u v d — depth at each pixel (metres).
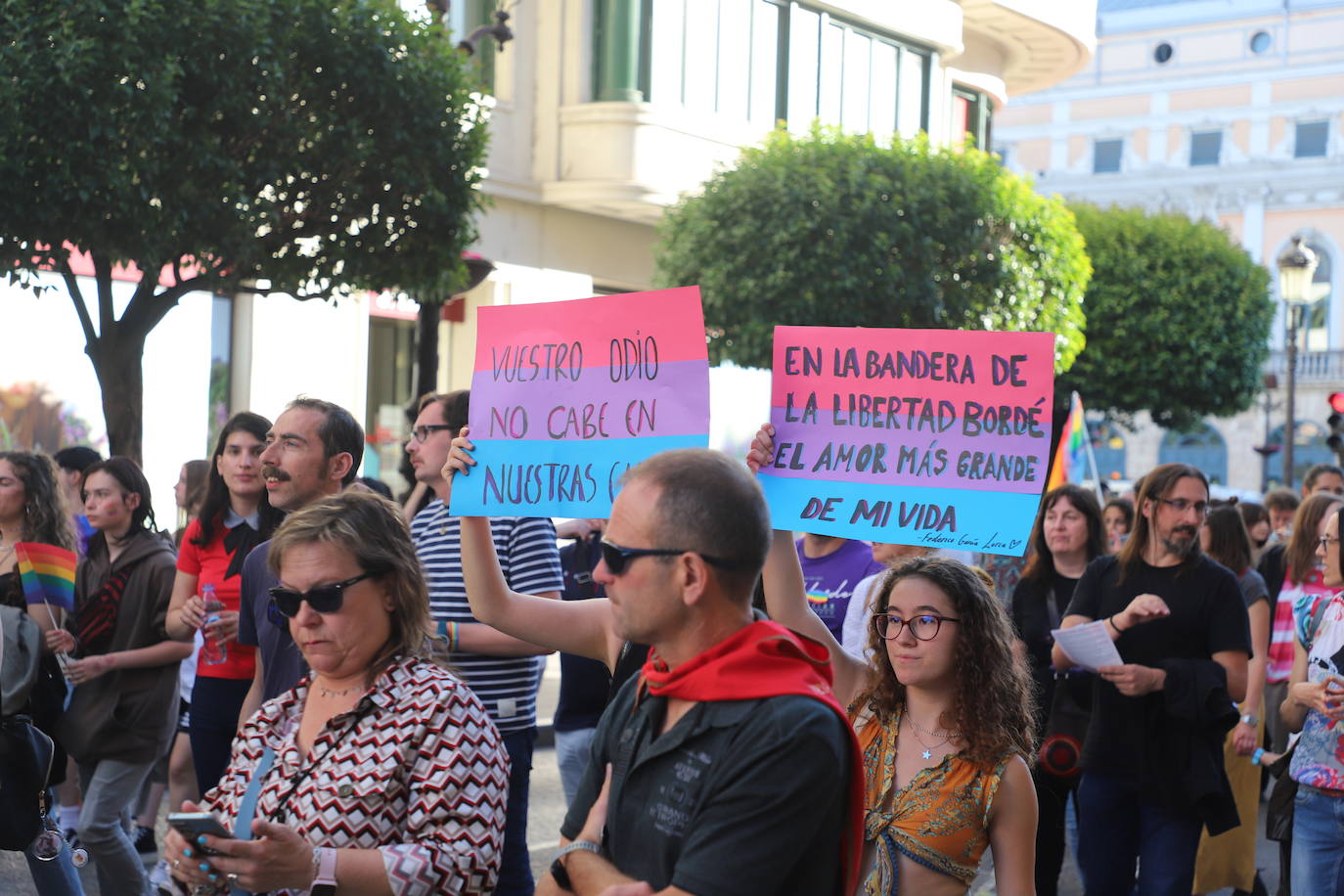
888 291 16.20
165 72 8.89
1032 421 3.26
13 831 4.53
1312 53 46.16
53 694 4.91
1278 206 46.59
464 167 11.05
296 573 2.79
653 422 3.26
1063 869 6.81
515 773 4.39
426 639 2.90
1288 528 10.34
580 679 5.39
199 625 4.86
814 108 19.53
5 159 8.37
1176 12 47.97
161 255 9.31
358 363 16.00
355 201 10.48
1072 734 5.26
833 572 4.94
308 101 10.27
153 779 6.73
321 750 2.73
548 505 3.34
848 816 2.20
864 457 3.37
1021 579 5.80
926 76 21.47
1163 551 5.01
